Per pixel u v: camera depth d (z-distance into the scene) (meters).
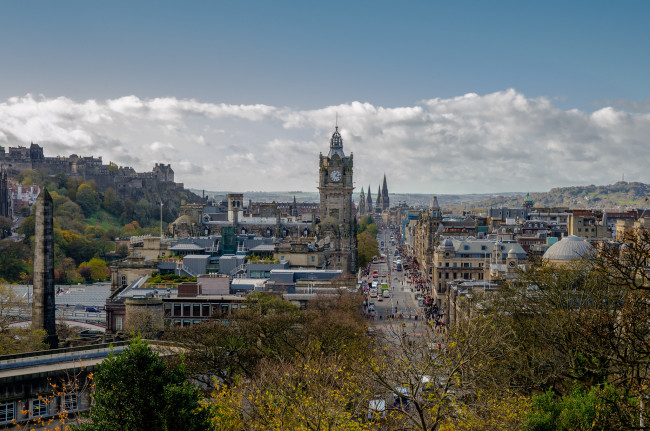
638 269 63.56
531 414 64.44
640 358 63.16
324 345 110.94
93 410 56.94
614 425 57.19
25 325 169.12
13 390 89.69
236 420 66.94
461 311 146.75
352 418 67.19
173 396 56.25
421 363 64.81
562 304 101.06
